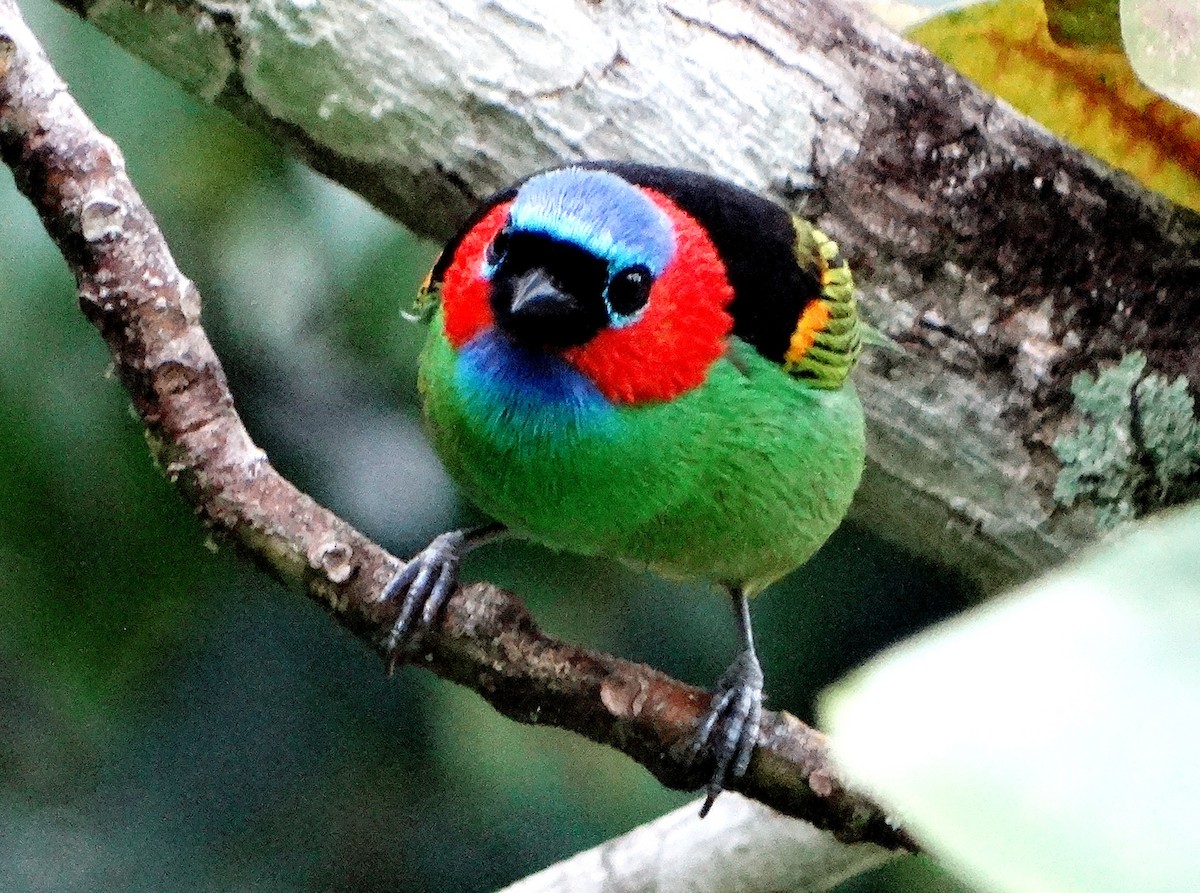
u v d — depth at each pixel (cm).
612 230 206
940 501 211
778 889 210
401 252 214
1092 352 210
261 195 214
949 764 158
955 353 210
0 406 212
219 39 209
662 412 207
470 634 206
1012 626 174
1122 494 211
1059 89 210
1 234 212
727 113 210
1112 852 152
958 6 209
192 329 205
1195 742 163
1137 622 177
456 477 208
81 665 214
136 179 213
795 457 207
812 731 206
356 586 205
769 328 207
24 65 205
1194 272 210
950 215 210
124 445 212
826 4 210
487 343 207
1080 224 210
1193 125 210
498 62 210
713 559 208
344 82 210
